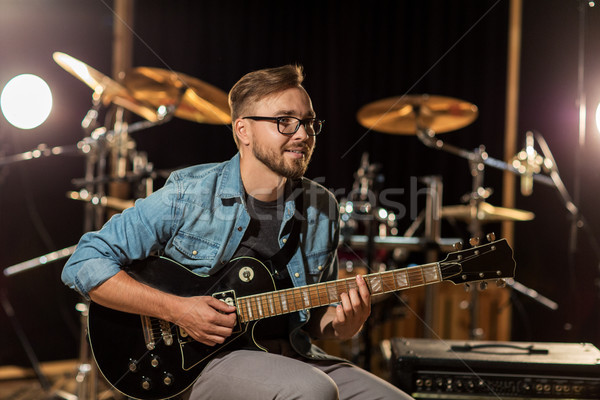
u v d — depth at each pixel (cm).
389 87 402
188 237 146
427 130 323
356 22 397
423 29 398
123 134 280
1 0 321
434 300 318
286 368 130
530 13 371
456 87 396
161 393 141
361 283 144
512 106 383
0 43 321
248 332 146
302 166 146
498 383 167
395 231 329
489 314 340
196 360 142
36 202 337
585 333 304
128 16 352
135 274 143
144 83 272
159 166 366
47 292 337
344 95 399
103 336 141
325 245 158
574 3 339
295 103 145
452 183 399
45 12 332
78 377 259
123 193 355
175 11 363
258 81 147
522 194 378
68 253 278
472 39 393
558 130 354
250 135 148
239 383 131
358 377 144
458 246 148
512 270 148
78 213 346
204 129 373
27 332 330
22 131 332
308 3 393
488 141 391
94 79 269
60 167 341
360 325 148
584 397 165
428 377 168
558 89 353
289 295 146
